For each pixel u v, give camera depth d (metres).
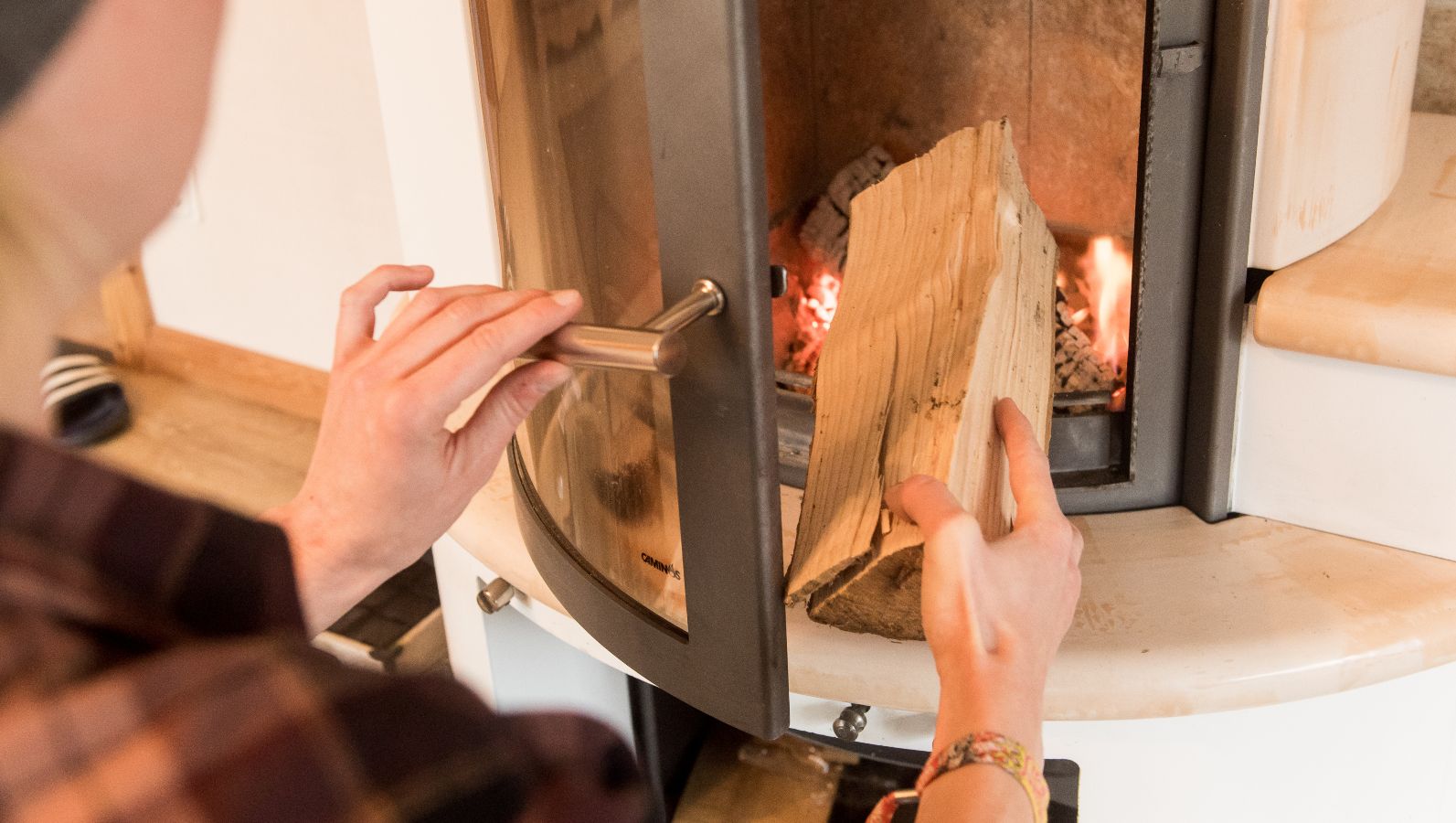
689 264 0.69
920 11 1.30
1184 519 1.11
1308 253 1.04
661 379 0.77
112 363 2.34
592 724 0.36
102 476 0.34
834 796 1.54
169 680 0.29
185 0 0.35
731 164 0.65
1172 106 0.98
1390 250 1.05
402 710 0.30
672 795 1.56
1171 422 1.10
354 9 1.80
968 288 0.91
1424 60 1.40
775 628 0.78
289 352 2.23
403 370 0.69
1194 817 1.12
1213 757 1.09
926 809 0.60
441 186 1.34
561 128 0.82
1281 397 1.05
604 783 0.35
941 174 1.02
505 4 0.86
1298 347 1.00
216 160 2.08
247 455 2.10
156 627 0.33
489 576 1.31
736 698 0.82
